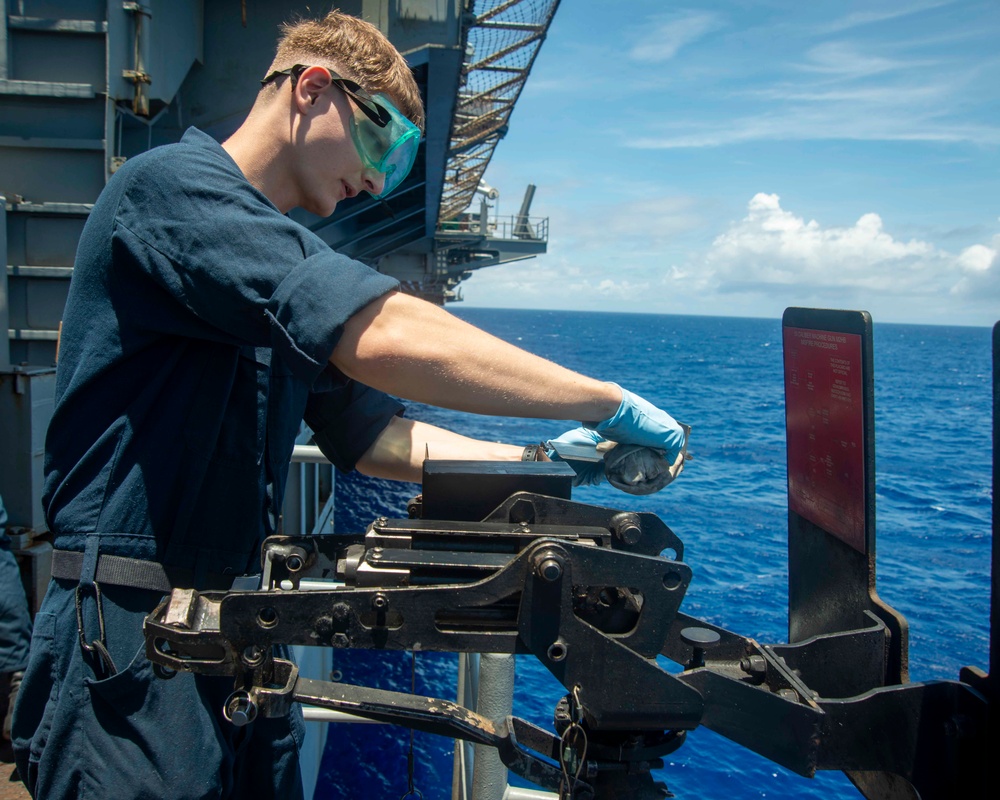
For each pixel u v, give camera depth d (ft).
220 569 4.66
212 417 4.55
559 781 3.88
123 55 17.26
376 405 5.82
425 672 34.71
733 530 55.36
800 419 5.00
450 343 4.03
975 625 38.60
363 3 25.18
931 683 3.94
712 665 4.16
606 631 3.91
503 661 6.24
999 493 3.78
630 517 4.23
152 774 4.32
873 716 3.90
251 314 4.12
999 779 3.76
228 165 4.48
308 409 5.74
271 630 3.56
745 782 23.90
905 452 95.04
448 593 3.55
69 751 4.37
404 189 46.44
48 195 16.98
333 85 4.68
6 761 9.51
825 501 4.75
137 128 21.94
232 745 4.85
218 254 4.09
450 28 25.62
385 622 3.61
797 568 5.26
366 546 3.93
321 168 4.87
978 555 51.06
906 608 40.81
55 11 16.75
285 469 5.21
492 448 5.74
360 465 5.82
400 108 4.98
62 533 4.58
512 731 3.92
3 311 12.45
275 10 24.27
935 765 3.96
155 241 4.22
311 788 14.83
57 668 4.48
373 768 27.55
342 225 48.70
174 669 3.76
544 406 4.32
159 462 4.49
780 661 4.06
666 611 3.67
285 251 4.12
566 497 4.33
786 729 3.76
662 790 3.85
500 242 100.73
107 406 4.54
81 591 4.40
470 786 8.15
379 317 4.01
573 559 3.52
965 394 168.14
